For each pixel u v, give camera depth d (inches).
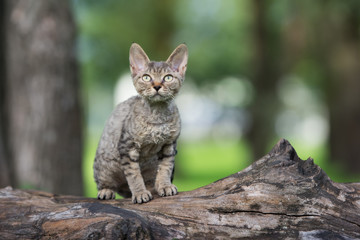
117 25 792.9
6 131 389.7
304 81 911.7
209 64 866.8
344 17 678.5
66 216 189.2
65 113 390.0
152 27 783.7
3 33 394.0
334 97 747.4
